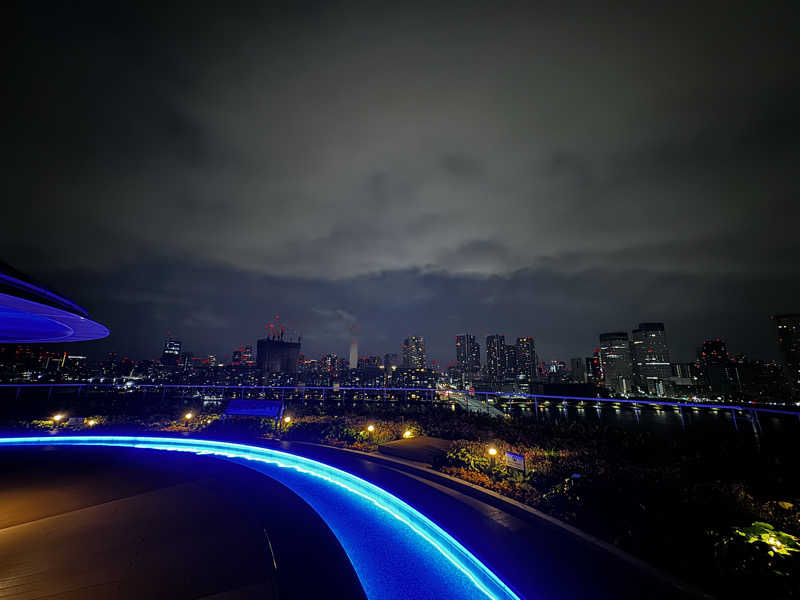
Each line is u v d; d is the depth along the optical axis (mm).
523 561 10039
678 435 23844
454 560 10984
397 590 9531
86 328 17422
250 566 9922
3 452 24594
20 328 17141
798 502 12570
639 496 13141
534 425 30109
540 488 15828
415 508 14031
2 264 9648
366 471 19609
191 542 11242
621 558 10086
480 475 17562
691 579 8977
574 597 8500
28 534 11844
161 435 30750
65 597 8648
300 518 13070
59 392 67688
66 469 19641
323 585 9023
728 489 13484
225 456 25062
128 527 12336
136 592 8789
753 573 8750
